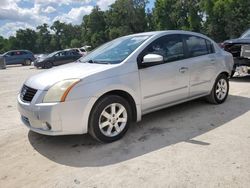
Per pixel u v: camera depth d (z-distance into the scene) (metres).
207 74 5.98
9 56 30.09
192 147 4.23
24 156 4.31
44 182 3.56
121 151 4.25
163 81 5.11
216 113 5.75
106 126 4.54
